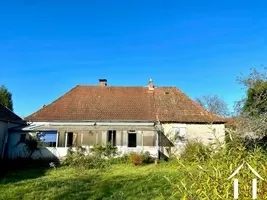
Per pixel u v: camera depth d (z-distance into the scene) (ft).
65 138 106.42
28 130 103.91
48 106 118.32
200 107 117.80
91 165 83.66
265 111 57.57
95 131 108.17
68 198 42.57
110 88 128.26
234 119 56.44
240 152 17.84
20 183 55.93
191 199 15.75
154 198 38.73
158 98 122.93
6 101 168.86
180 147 101.45
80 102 120.06
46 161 95.04
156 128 105.81
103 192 45.50
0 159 94.38
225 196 14.24
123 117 112.88
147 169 77.46
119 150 101.45
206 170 16.25
